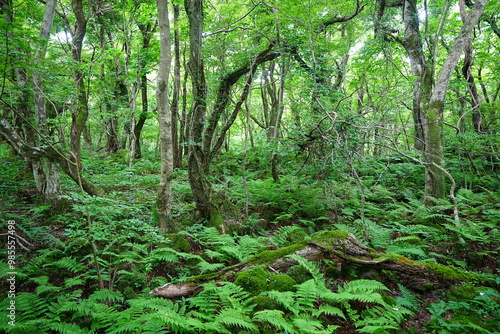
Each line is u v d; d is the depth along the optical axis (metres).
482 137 9.33
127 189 8.32
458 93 12.02
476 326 3.05
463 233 5.25
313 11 7.36
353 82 11.72
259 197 7.86
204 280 4.00
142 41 14.05
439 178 7.06
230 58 9.34
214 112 7.68
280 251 4.30
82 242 4.83
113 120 15.09
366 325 3.19
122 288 4.13
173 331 3.06
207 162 7.55
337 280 4.32
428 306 3.77
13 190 7.02
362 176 9.84
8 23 4.32
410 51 9.45
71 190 7.15
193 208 6.65
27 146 5.34
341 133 6.30
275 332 3.12
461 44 6.71
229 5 9.25
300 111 8.98
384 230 5.65
